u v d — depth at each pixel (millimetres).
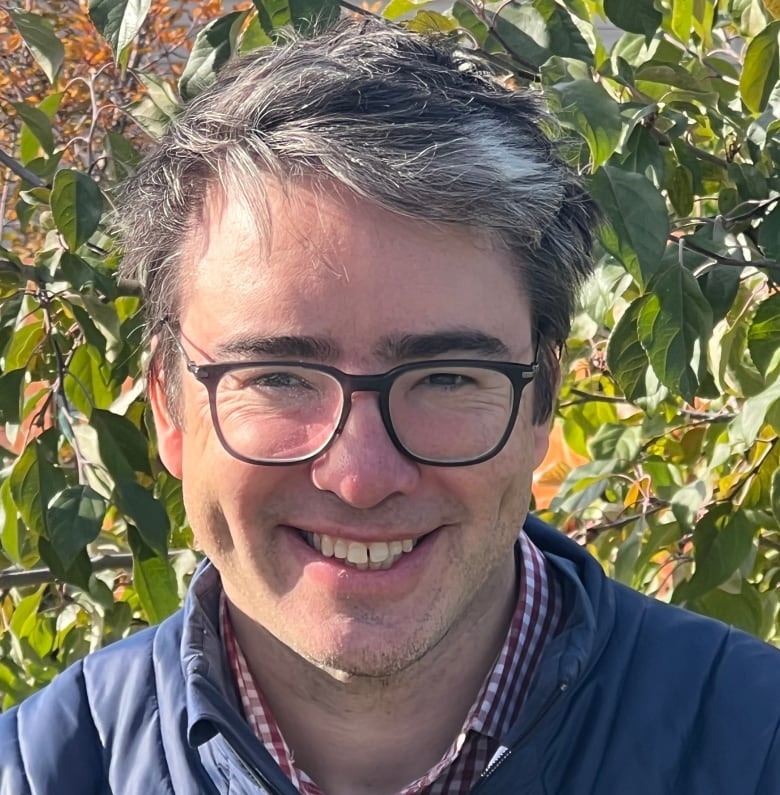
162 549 1740
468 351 1023
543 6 1782
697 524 1946
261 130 1032
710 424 2293
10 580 2123
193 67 1586
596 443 2289
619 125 1357
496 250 1038
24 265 1712
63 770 1203
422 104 1038
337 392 1011
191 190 1066
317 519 1031
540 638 1195
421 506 1034
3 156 1807
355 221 993
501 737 1155
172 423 1182
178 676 1206
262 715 1180
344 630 1037
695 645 1189
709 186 2096
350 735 1159
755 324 1739
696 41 2250
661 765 1107
